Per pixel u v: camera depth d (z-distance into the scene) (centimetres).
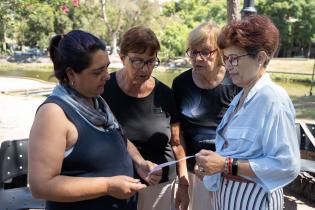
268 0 3634
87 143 166
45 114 158
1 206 292
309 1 3691
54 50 172
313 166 408
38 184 152
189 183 290
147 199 264
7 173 319
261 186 179
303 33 3834
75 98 167
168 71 2858
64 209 173
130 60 234
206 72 260
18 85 1638
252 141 179
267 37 175
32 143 156
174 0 5103
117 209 184
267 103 174
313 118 977
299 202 450
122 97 249
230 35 178
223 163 179
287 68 3059
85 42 162
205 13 4294
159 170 222
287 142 170
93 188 162
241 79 183
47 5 697
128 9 4100
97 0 4059
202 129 272
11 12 675
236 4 583
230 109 204
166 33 3553
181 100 278
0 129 765
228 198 190
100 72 166
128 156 193
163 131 258
